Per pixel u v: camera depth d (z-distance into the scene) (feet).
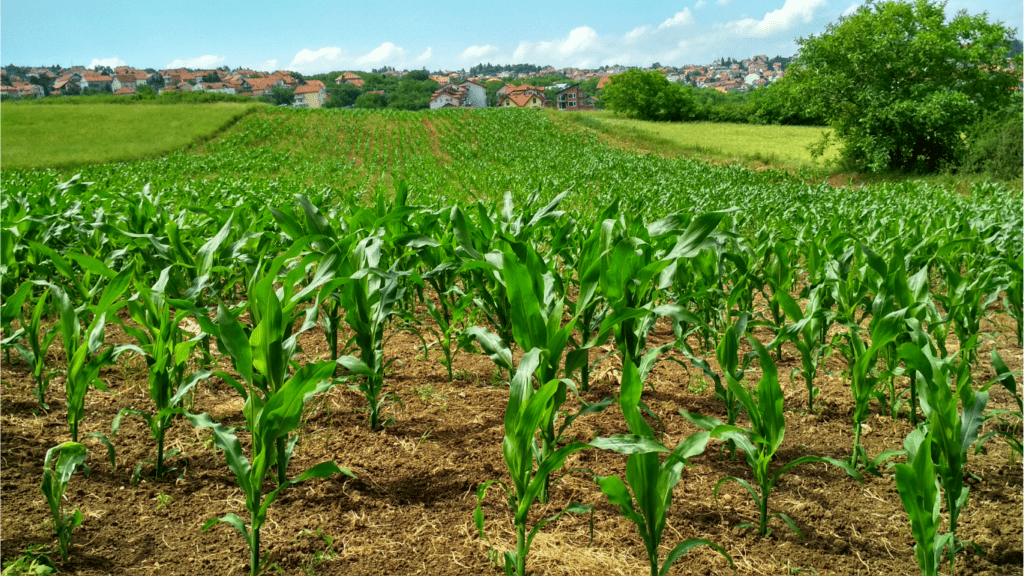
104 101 230.68
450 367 12.66
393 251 14.76
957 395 7.39
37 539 7.40
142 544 7.51
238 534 7.77
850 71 89.76
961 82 91.56
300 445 9.95
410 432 10.52
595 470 9.37
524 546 6.76
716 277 14.12
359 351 14.28
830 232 22.25
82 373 8.52
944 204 36.63
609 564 7.30
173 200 28.27
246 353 7.08
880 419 11.20
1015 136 77.05
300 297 7.97
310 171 84.79
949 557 7.20
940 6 88.02
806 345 10.89
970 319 12.94
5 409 10.66
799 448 10.16
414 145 125.59
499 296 12.55
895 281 10.66
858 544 7.75
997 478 9.29
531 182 64.64
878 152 86.38
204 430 10.31
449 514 8.30
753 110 216.74
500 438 10.37
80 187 22.95
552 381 6.08
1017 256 18.71
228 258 13.56
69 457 7.21
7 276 13.80
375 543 7.68
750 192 50.11
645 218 30.66
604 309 11.35
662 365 13.89
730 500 8.62
